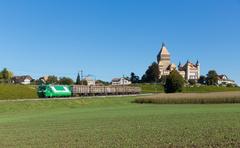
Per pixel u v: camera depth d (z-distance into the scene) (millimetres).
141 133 35062
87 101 108125
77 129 41406
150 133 34750
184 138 30719
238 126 37281
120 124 44938
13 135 38000
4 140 34438
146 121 47719
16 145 31453
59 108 91812
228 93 106438
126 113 66250
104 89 150500
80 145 29891
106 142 30672
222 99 96875
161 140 30297
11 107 85125
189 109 73438
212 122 42438
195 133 33219
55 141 32688
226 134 31750
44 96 123000
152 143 29188
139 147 27828
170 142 29219
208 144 27766
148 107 87875
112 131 37812
